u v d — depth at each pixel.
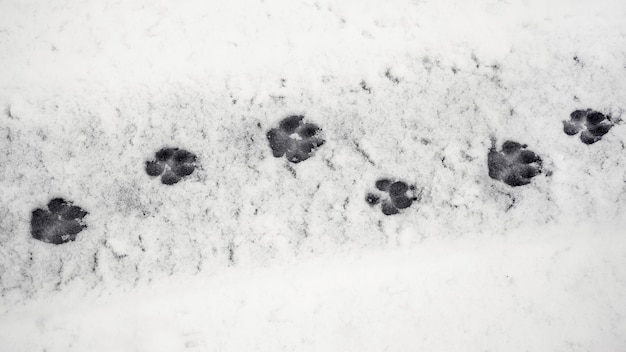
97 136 1.78
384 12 1.83
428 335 1.75
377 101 1.80
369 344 1.74
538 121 1.80
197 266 1.75
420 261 1.76
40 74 1.79
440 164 1.79
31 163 1.77
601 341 1.75
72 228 1.76
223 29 1.81
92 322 1.74
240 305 1.75
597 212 1.78
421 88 1.81
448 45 1.82
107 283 1.75
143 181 1.77
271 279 1.75
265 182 1.78
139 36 1.81
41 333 1.73
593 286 1.76
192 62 1.80
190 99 1.80
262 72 1.80
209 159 1.78
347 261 1.76
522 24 1.83
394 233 1.76
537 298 1.76
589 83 1.81
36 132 1.78
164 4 1.82
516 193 1.78
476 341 1.75
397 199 1.78
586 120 1.80
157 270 1.75
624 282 1.76
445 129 1.80
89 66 1.79
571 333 1.75
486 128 1.80
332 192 1.78
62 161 1.77
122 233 1.76
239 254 1.76
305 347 1.74
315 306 1.75
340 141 1.79
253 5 1.82
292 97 1.80
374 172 1.78
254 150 1.79
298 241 1.76
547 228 1.77
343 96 1.80
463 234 1.77
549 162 1.79
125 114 1.79
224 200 1.77
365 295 1.75
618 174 1.79
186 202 1.77
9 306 1.74
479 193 1.78
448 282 1.76
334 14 1.82
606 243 1.77
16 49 1.79
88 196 1.77
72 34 1.80
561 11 1.83
